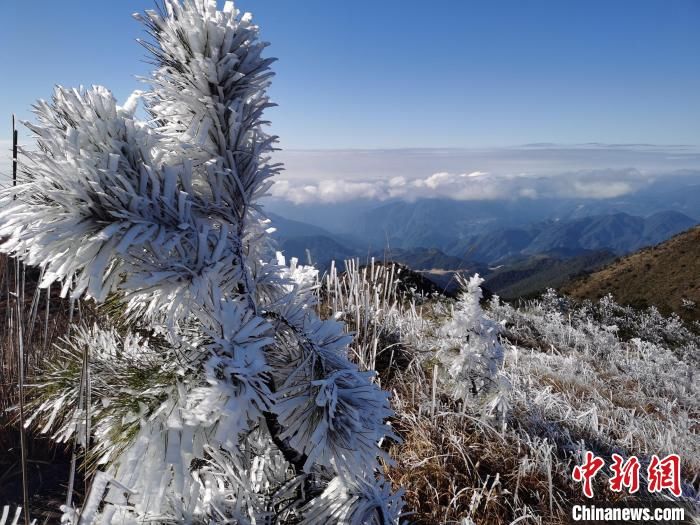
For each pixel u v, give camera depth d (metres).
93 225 0.96
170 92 1.15
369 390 1.22
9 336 2.74
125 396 1.09
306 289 1.49
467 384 3.69
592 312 17.25
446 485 2.88
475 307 3.80
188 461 1.00
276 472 1.66
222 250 1.14
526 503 2.91
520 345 9.23
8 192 0.97
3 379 2.71
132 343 1.46
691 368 10.60
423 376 4.14
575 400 5.72
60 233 0.91
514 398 4.43
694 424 6.04
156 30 1.20
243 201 1.27
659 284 33.06
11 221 0.96
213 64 1.13
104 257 0.96
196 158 1.21
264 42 1.24
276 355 1.33
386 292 4.89
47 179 0.95
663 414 6.26
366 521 1.35
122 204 1.01
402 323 5.12
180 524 1.26
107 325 1.51
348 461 1.20
